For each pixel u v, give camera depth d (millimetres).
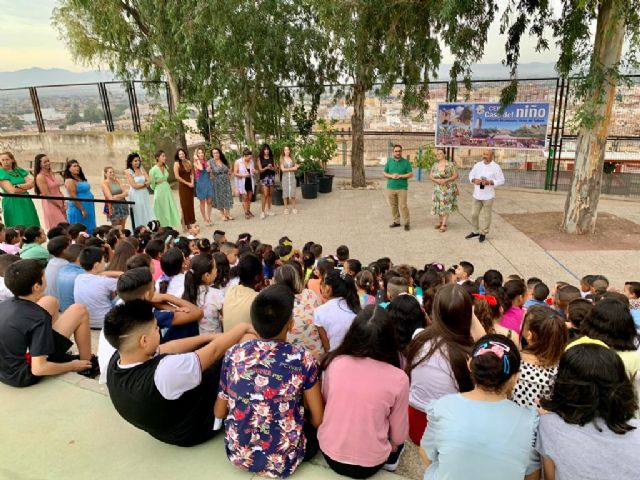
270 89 12219
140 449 2635
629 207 10398
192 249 5848
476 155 13258
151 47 12172
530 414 1912
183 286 3939
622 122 10703
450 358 2570
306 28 11719
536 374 2596
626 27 7305
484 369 1884
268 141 12703
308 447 2492
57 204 7406
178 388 2287
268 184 10258
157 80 13391
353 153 12922
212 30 10383
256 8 10641
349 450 2271
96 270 4328
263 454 2287
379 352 2264
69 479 2434
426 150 13055
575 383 1860
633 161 11820
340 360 2318
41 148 14734
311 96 13078
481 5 9297
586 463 1826
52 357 3312
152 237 5984
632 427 1826
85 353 3516
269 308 2203
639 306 4508
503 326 4070
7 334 3080
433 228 9414
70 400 3059
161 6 11000
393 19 9711
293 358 2225
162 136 12891
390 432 2350
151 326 2309
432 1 8758
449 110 11555
